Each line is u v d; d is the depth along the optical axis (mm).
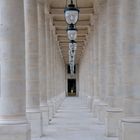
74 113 31922
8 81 11812
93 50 30172
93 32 29844
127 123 12117
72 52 31125
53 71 33062
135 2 12203
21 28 12039
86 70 41625
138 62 12203
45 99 22688
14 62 11867
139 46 12195
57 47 40938
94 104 28328
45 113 22516
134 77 12227
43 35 22641
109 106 17578
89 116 28828
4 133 11602
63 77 61438
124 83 12516
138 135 12055
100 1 23109
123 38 12648
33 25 18078
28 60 17969
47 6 26234
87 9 30156
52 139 16609
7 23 11828
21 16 12047
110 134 17234
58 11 30062
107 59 18359
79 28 37531
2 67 11828
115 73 17797
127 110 12320
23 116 11992
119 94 17516
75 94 76125
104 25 22844
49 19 28375
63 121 25125
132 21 12227
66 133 18703
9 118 11750
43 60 22594
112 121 17312
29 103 17688
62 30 37781
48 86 27562
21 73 12023
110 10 18109
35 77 17969
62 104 46188
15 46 11883
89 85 36031
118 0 17953
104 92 23203
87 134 18266
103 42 22969
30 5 18031
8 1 11836
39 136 17391
